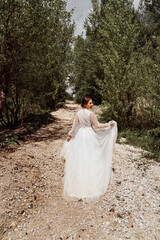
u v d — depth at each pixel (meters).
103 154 4.11
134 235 2.74
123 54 9.09
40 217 3.01
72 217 3.05
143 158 5.76
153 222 3.03
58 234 2.69
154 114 7.66
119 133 8.20
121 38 9.05
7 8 6.61
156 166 5.24
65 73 17.33
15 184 3.68
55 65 15.95
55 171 4.62
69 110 19.44
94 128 4.04
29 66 7.97
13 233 2.65
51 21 8.98
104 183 3.85
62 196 3.63
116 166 5.03
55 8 8.64
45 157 5.45
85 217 3.06
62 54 16.50
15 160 4.80
